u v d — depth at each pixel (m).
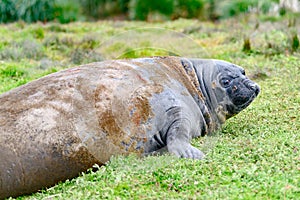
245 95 12.23
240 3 40.19
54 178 10.01
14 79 19.11
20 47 24.95
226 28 31.14
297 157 9.80
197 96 11.69
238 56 22.20
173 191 8.77
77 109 10.04
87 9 43.53
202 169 9.53
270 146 10.51
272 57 21.53
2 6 38.28
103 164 10.30
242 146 10.74
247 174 9.09
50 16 38.66
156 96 10.73
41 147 9.75
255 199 8.17
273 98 15.05
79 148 9.97
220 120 12.27
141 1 42.31
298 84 16.56
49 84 10.34
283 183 8.63
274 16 36.19
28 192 9.96
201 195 8.43
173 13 42.22
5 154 9.61
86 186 9.21
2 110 9.91
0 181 9.66
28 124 9.77
